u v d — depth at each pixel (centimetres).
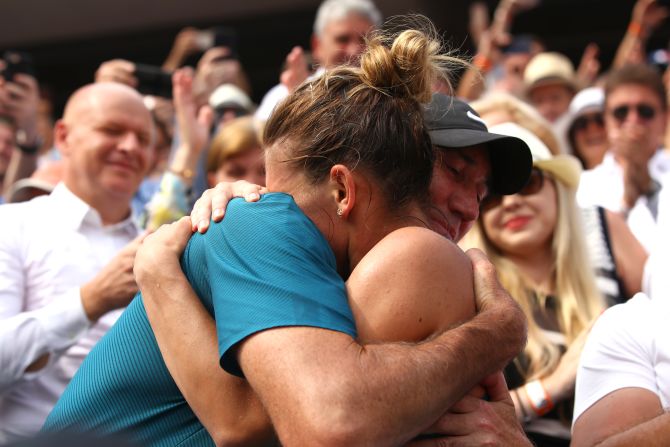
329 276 197
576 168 348
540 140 372
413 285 197
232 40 650
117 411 214
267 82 1184
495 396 210
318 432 173
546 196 347
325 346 182
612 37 1059
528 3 674
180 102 471
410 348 188
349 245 208
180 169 455
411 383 181
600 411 248
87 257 370
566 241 345
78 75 1166
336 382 177
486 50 657
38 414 343
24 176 555
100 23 1066
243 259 197
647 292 304
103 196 386
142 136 396
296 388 177
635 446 219
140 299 223
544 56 642
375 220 206
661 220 300
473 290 210
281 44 1126
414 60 208
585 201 402
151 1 1046
